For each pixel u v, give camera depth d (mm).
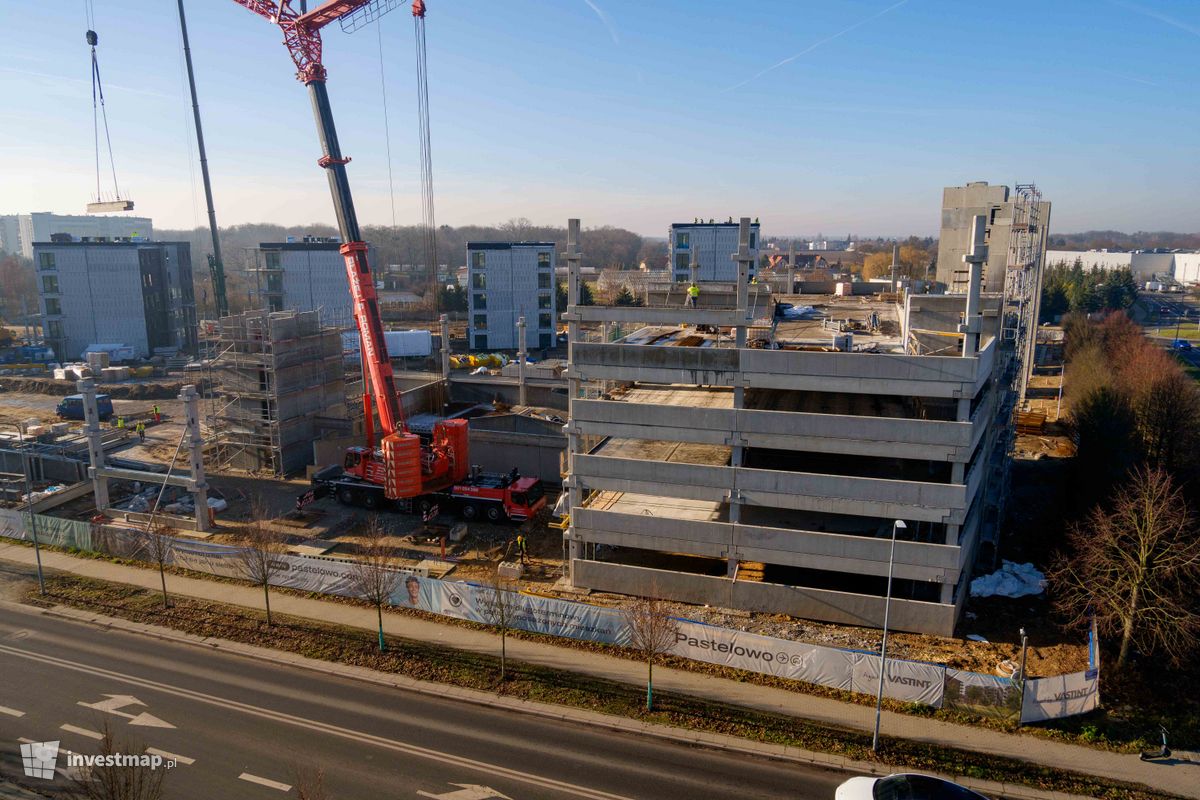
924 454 28609
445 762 22219
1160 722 24688
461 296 139000
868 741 23438
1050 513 44500
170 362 92250
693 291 43375
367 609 32594
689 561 35656
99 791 18156
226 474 51625
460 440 43625
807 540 30422
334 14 39375
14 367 89562
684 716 24766
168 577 35938
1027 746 23328
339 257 101250
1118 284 142000
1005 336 39969
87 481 48062
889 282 61281
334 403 56188
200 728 23859
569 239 31062
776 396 36875
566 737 23672
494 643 29625
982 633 30359
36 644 29625
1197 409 51938
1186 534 30906
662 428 31375
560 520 42250
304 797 18016
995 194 51906
